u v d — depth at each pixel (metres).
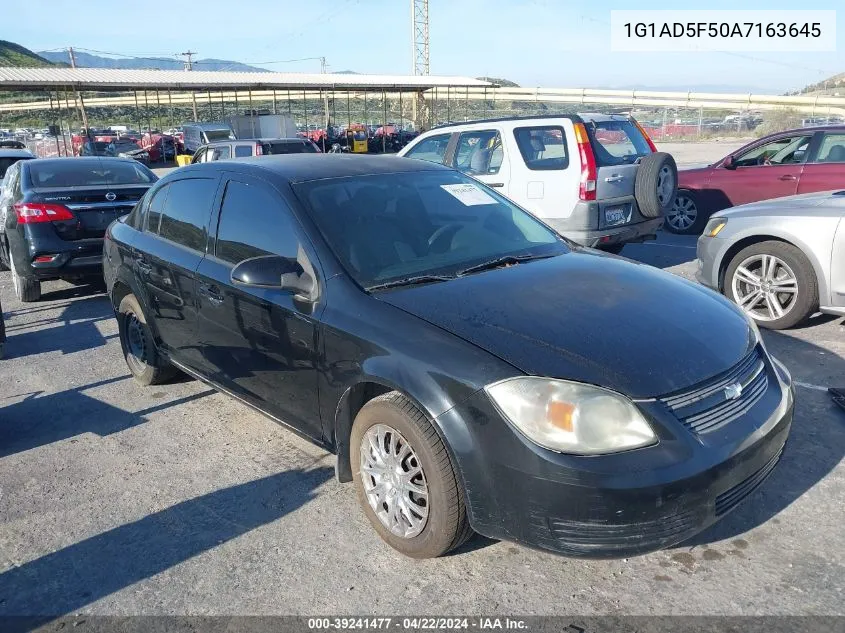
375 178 3.96
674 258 9.04
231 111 56.25
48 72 30.88
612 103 55.88
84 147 30.12
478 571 2.91
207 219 4.12
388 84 37.16
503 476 2.57
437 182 4.16
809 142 9.20
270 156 4.34
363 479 3.13
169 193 4.59
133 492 3.68
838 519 3.14
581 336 2.78
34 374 5.61
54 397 5.09
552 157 7.59
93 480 3.83
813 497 3.32
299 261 3.41
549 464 2.47
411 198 3.91
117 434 4.41
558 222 7.53
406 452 2.91
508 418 2.55
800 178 9.23
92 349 6.19
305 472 3.81
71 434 4.45
